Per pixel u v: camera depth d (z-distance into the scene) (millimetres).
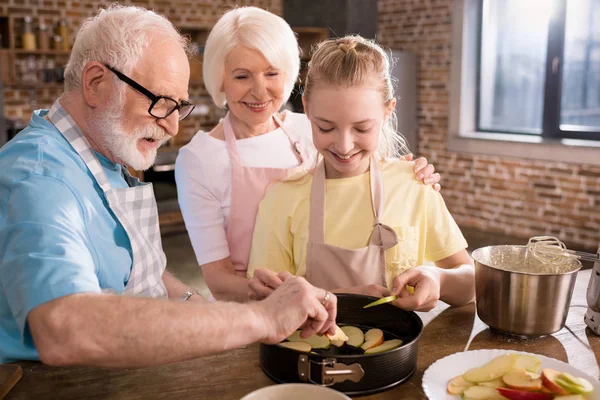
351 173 1424
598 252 1205
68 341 881
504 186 5371
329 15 6160
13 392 1008
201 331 915
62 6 5508
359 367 937
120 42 1149
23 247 944
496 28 5523
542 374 934
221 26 1613
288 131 1824
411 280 1194
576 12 4934
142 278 1324
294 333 1096
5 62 5246
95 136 1246
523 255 1277
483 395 915
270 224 1448
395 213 1414
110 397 988
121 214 1250
